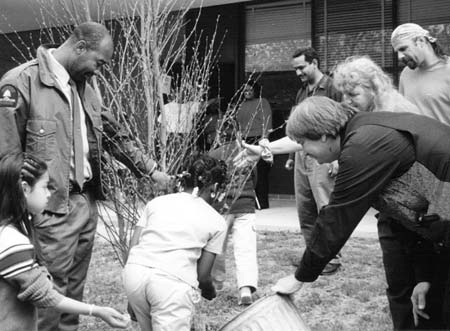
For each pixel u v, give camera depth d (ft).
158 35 15.72
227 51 38.78
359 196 8.99
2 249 8.67
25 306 8.95
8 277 8.68
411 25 14.52
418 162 8.98
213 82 38.55
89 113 12.46
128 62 14.05
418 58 14.35
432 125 9.21
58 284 11.86
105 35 12.02
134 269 10.87
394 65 34.32
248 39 38.47
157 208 11.30
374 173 8.89
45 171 9.37
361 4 35.14
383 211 9.45
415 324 10.83
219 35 38.88
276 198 39.52
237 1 36.42
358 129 9.13
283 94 37.91
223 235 11.20
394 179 9.09
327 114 9.27
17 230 8.97
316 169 18.19
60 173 11.75
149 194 13.57
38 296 8.82
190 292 10.80
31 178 9.21
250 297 16.42
